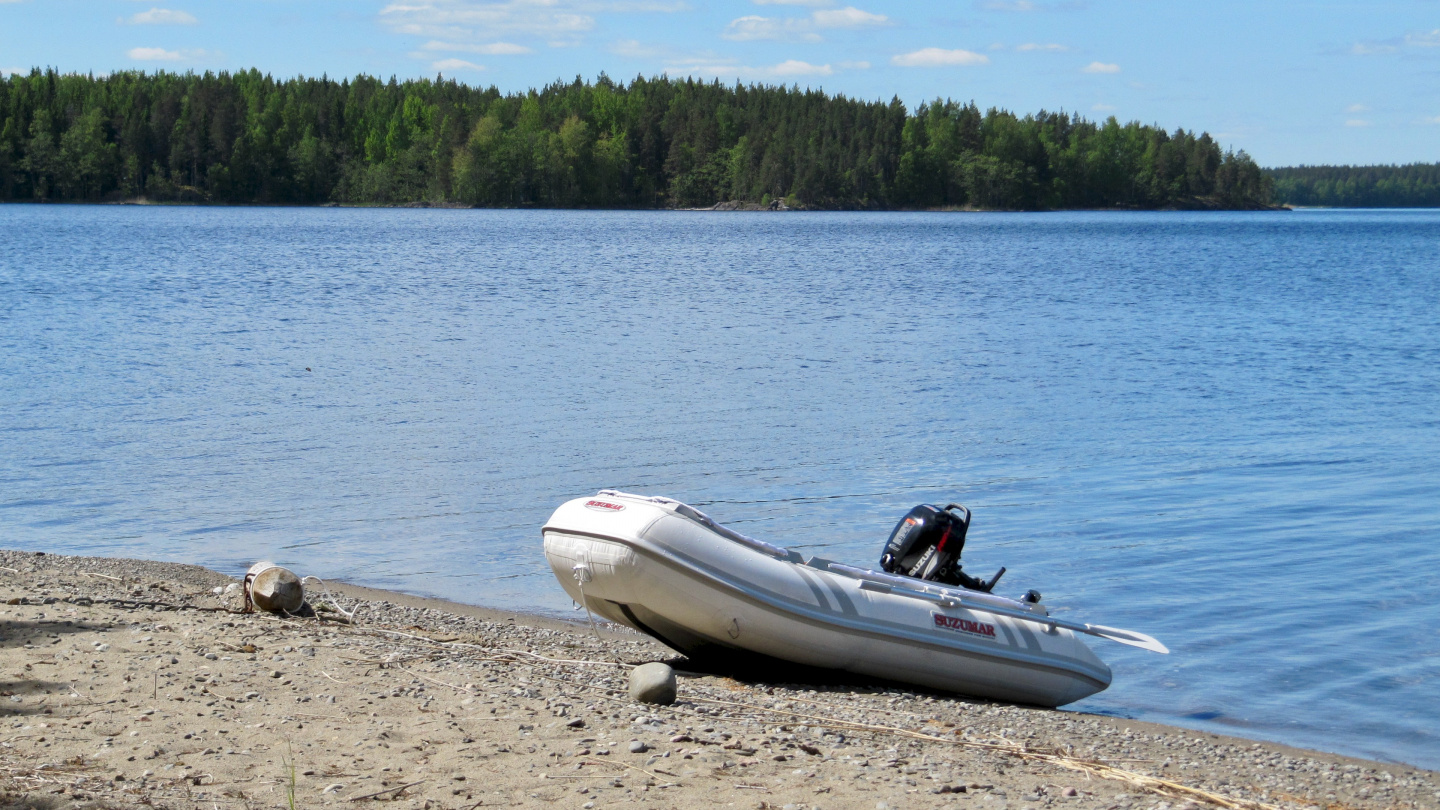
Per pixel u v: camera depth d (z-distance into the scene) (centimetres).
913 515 902
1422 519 1357
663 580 766
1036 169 19862
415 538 1256
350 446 1688
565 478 1519
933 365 2630
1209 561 1196
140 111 16900
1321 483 1542
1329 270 6412
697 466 1595
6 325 3075
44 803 454
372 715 604
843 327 3394
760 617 789
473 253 6975
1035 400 2180
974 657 831
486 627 948
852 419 1955
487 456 1638
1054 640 852
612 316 3619
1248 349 2994
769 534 1270
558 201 17488
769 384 2317
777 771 548
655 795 500
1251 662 927
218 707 603
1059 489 1497
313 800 477
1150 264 6838
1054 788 573
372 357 2622
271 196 17238
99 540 1223
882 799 517
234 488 1445
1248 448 1766
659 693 679
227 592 956
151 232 8938
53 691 617
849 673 834
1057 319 3719
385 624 909
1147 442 1802
